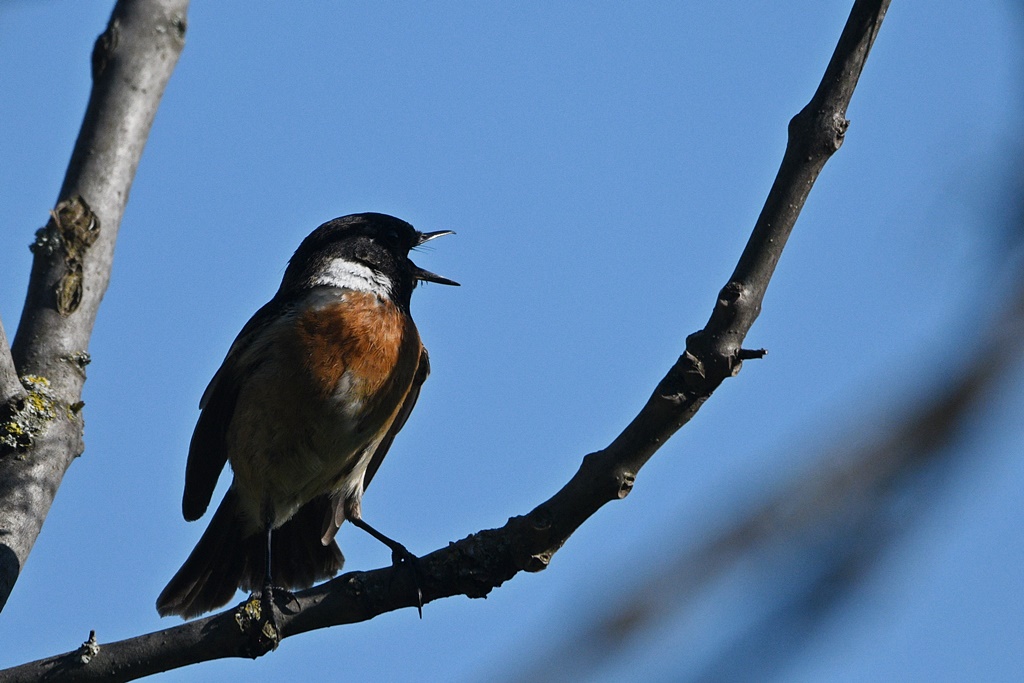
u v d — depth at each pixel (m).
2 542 7.50
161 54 9.05
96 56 8.94
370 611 7.82
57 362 8.34
